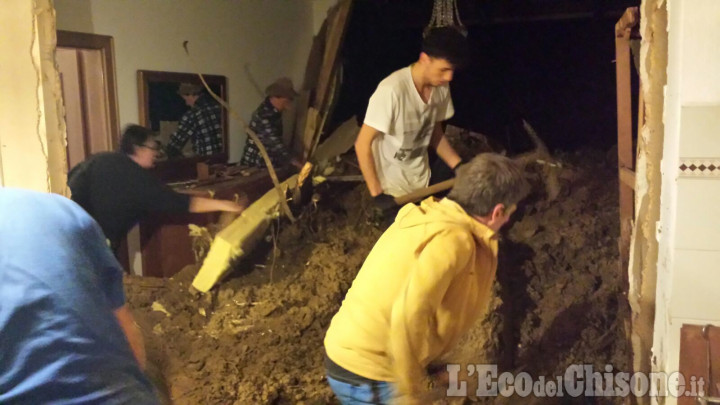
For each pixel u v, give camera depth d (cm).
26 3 198
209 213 370
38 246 119
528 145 560
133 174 305
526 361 290
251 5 473
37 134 204
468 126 590
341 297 329
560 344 299
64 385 114
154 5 374
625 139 286
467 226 175
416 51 569
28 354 113
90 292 124
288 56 534
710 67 143
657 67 164
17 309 113
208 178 395
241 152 467
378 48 564
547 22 567
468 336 273
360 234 386
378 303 174
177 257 366
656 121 166
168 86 386
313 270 350
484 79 588
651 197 170
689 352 155
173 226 364
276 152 447
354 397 181
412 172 291
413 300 164
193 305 328
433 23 391
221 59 441
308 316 310
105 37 339
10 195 125
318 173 443
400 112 268
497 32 579
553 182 410
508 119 585
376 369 176
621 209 286
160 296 335
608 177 432
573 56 571
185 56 404
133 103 363
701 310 154
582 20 559
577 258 357
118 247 323
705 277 152
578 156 477
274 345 293
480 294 192
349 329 179
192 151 411
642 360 179
